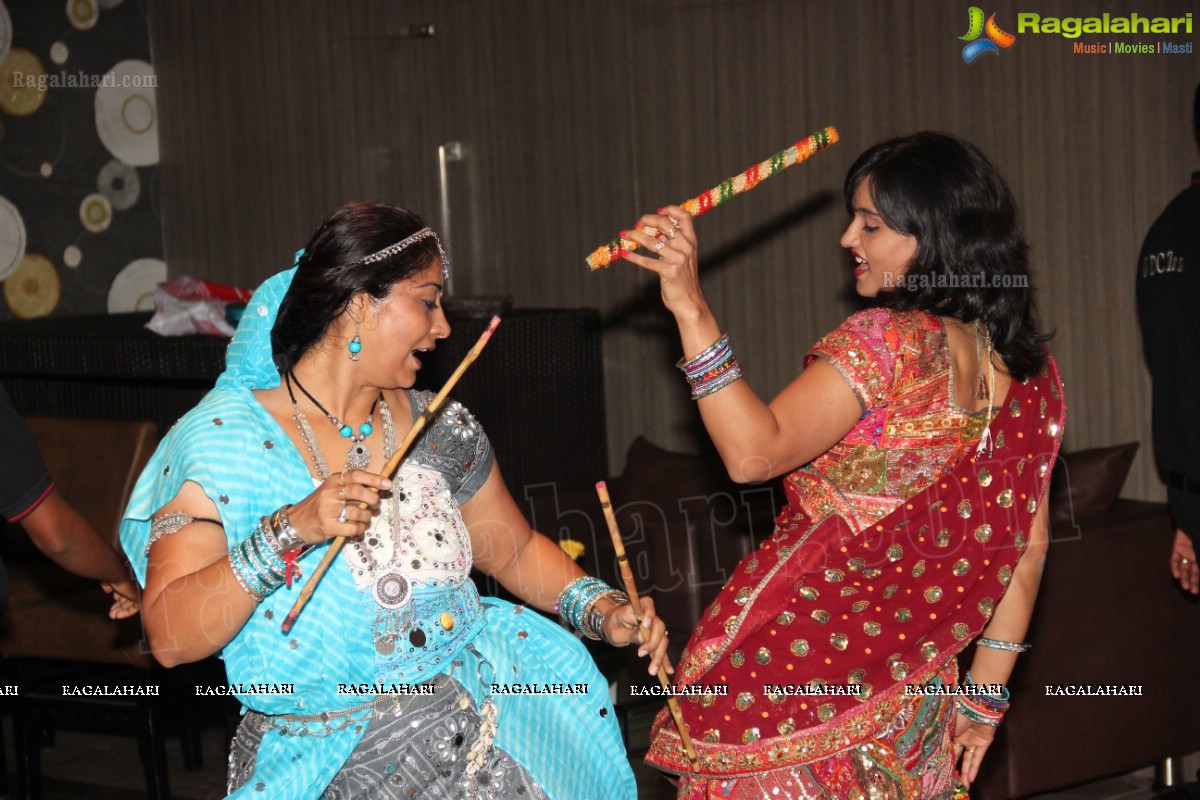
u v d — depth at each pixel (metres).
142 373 4.07
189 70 6.93
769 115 4.79
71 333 4.39
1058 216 4.07
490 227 5.77
